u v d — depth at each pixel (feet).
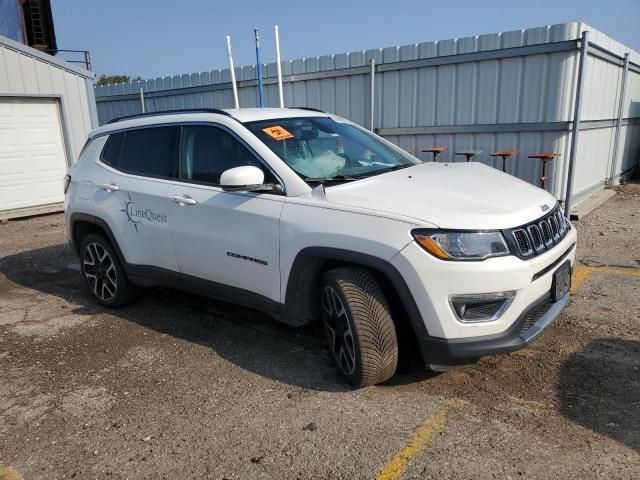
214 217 12.99
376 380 11.10
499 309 9.88
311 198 11.39
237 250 12.62
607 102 33.73
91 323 16.14
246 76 38.91
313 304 12.01
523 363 12.21
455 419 10.17
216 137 13.55
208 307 16.90
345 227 10.62
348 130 14.99
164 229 14.35
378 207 10.52
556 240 11.19
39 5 57.77
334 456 9.29
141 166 15.40
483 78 29.35
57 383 12.53
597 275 18.34
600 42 29.43
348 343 11.08
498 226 9.91
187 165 14.14
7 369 13.34
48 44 58.95
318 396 11.28
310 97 36.42
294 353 13.41
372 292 10.66
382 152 14.56
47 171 39.91
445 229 9.78
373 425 10.12
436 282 9.74
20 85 37.45
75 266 22.53
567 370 11.82
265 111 14.34
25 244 28.19
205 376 12.48
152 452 9.74
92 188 16.53
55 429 10.65
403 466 8.92
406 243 9.93
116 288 16.66
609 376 11.51
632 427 9.69
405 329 11.37
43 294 19.25
